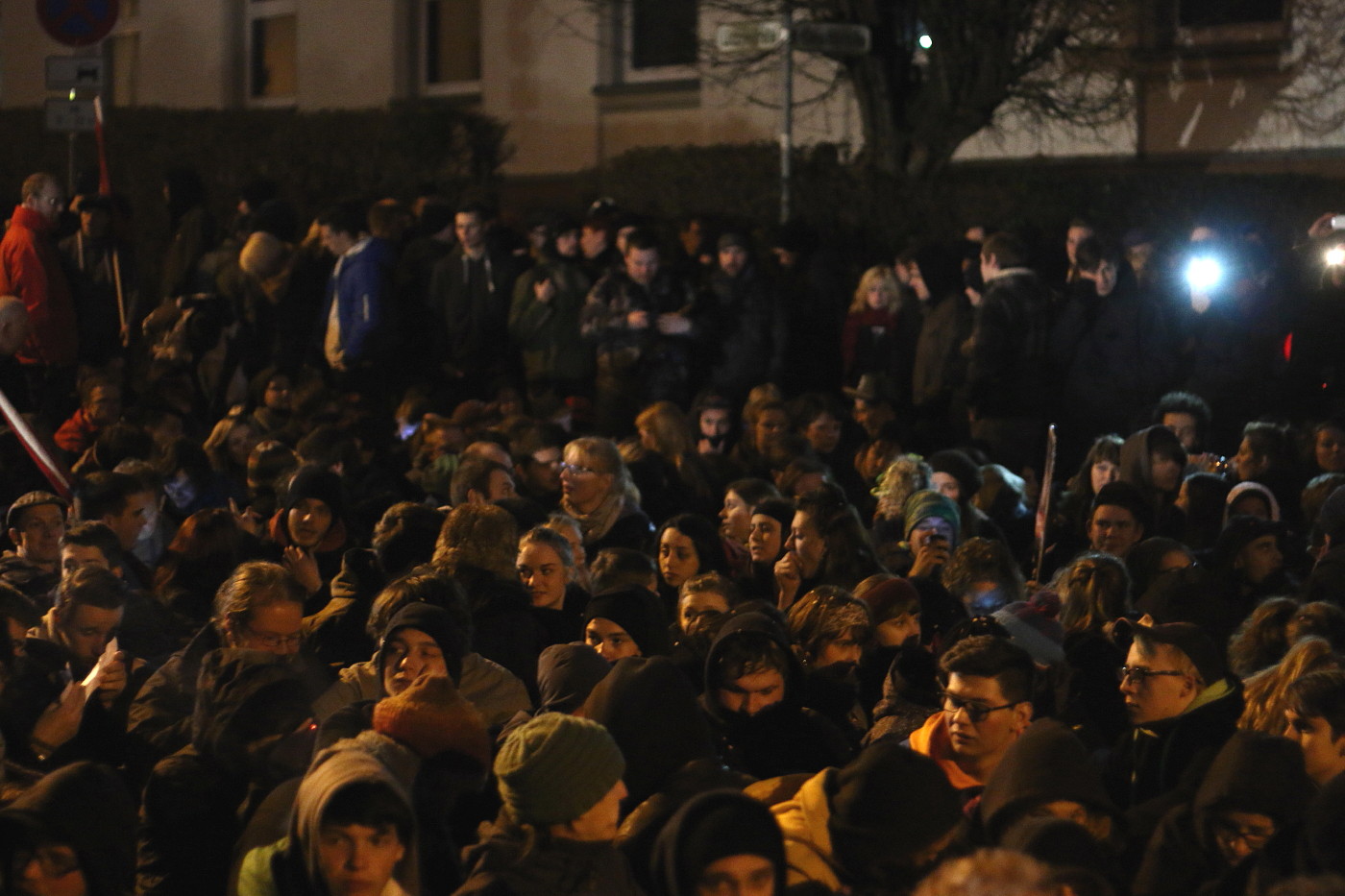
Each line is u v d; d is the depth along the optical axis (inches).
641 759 155.3
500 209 565.6
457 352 466.0
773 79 589.6
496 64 687.1
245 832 147.9
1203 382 391.2
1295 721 159.9
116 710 183.3
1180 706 170.9
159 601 223.5
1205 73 532.1
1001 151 551.8
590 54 663.8
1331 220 392.2
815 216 486.3
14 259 414.9
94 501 252.5
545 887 132.3
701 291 446.6
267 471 307.1
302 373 415.8
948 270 433.4
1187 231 451.5
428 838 142.6
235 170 615.5
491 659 209.6
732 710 175.8
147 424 348.8
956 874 86.5
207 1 765.9
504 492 283.0
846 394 434.9
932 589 226.7
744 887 120.3
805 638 197.3
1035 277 393.1
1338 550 238.2
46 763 177.0
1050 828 124.1
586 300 448.1
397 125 592.4
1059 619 213.2
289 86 759.1
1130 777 172.2
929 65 493.4
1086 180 467.8
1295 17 514.6
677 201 517.3
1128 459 307.6
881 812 126.2
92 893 139.8
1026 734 141.3
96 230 448.1
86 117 461.7
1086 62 489.7
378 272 454.6
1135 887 143.5
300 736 157.6
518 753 134.2
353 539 265.0
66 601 189.8
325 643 216.4
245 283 473.7
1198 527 298.0
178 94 776.3
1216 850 140.1
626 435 439.5
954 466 306.5
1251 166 525.0
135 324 458.9
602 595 201.3
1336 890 91.7
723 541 282.8
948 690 159.2
